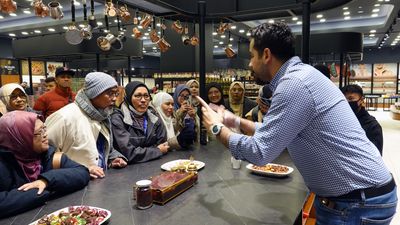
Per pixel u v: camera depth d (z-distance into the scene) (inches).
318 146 46.2
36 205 51.3
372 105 623.8
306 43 90.6
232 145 48.1
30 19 344.8
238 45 482.3
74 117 74.4
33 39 243.0
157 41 109.6
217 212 49.4
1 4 73.0
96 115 77.0
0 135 54.8
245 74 264.2
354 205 46.5
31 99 224.1
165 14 105.2
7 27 362.9
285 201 54.2
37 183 53.9
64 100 147.3
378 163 47.8
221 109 64.0
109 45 110.4
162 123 95.0
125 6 95.7
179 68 250.5
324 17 392.5
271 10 95.3
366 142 48.2
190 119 95.8
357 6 304.5
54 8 87.2
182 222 45.8
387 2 278.8
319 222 50.8
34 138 56.6
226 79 212.7
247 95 200.1
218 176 68.2
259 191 59.1
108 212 47.4
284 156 87.3
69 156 74.4
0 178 52.1
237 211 49.9
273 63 49.2
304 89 44.4
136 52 243.1
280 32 47.8
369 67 678.5
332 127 45.5
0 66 359.3
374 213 46.6
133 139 83.7
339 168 46.1
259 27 49.6
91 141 75.5
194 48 244.5
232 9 106.5
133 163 79.0
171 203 53.0
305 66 48.0
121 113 84.5
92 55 236.2
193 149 94.7
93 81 75.8
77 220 44.4
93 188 60.7
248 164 77.1
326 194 48.7
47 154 62.4
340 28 420.2
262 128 46.1
